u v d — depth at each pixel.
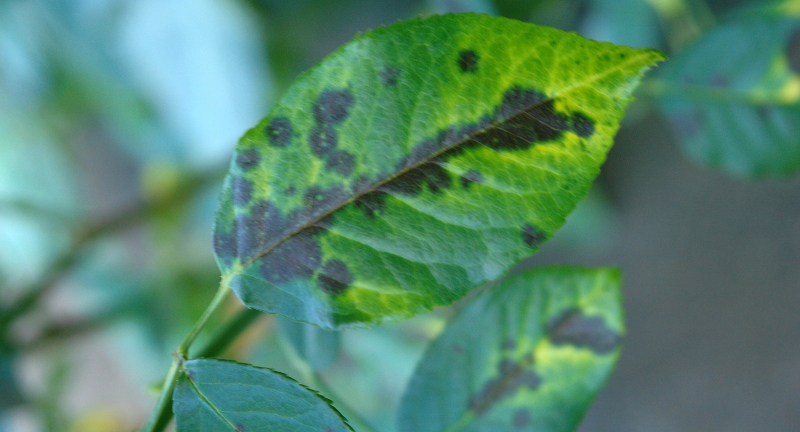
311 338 0.26
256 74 0.61
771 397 0.66
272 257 0.22
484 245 0.22
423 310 0.22
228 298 0.39
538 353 0.25
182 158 0.65
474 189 0.22
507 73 0.22
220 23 0.58
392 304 0.22
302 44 0.62
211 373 0.22
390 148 0.22
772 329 0.66
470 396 0.25
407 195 0.22
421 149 0.22
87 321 0.50
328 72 0.22
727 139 0.32
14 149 0.64
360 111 0.22
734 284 0.68
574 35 0.22
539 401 0.25
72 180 0.69
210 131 0.63
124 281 0.61
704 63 0.32
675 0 0.41
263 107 0.61
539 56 0.22
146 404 0.71
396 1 0.60
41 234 0.60
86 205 0.70
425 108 0.22
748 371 0.67
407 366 0.48
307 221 0.22
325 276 0.22
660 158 0.71
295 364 0.27
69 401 0.73
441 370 0.25
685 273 0.69
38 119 0.64
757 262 0.67
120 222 0.50
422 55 0.22
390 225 0.22
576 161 0.22
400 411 0.25
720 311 0.68
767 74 0.30
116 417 0.70
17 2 0.57
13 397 0.38
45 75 0.62
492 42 0.22
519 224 0.22
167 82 0.62
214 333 0.25
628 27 0.43
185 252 0.61
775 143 0.31
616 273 0.25
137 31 0.59
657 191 0.70
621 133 0.72
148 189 0.54
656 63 0.22
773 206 0.66
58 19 0.58
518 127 0.22
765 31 0.30
